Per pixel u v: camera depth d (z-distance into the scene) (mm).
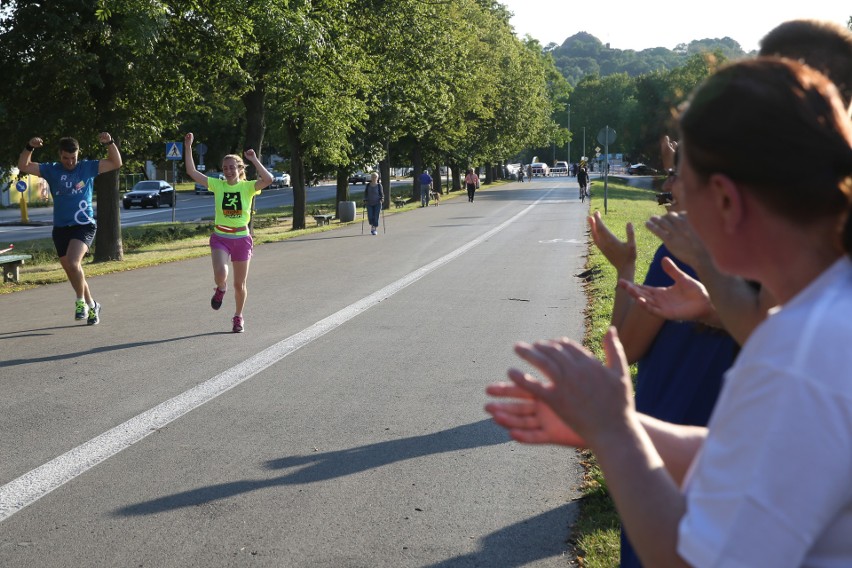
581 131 154750
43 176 9953
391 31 30203
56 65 17531
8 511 4547
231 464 5246
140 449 5547
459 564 3873
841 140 1098
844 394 991
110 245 19266
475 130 60344
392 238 23312
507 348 8633
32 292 13258
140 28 17266
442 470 5105
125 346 8820
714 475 1063
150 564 3910
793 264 1151
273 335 9391
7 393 6977
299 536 4195
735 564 1013
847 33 1859
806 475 990
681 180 1213
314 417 6234
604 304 10922
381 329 9727
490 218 31938
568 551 3982
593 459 5191
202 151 52875
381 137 36031
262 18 20922
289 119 29516
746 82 1135
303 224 30594
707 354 2373
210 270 16156
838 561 1029
